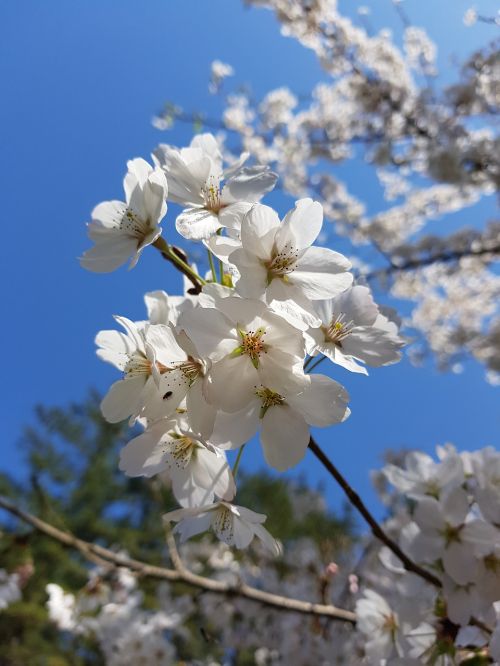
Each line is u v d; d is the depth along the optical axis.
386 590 0.26
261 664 0.41
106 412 0.12
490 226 0.70
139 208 0.13
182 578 0.22
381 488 0.49
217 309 0.11
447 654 0.15
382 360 0.13
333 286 0.12
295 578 0.40
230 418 0.11
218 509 0.13
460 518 0.15
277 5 0.69
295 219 0.12
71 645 0.52
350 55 0.70
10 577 0.31
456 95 0.64
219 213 0.13
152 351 0.12
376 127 0.71
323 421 0.11
